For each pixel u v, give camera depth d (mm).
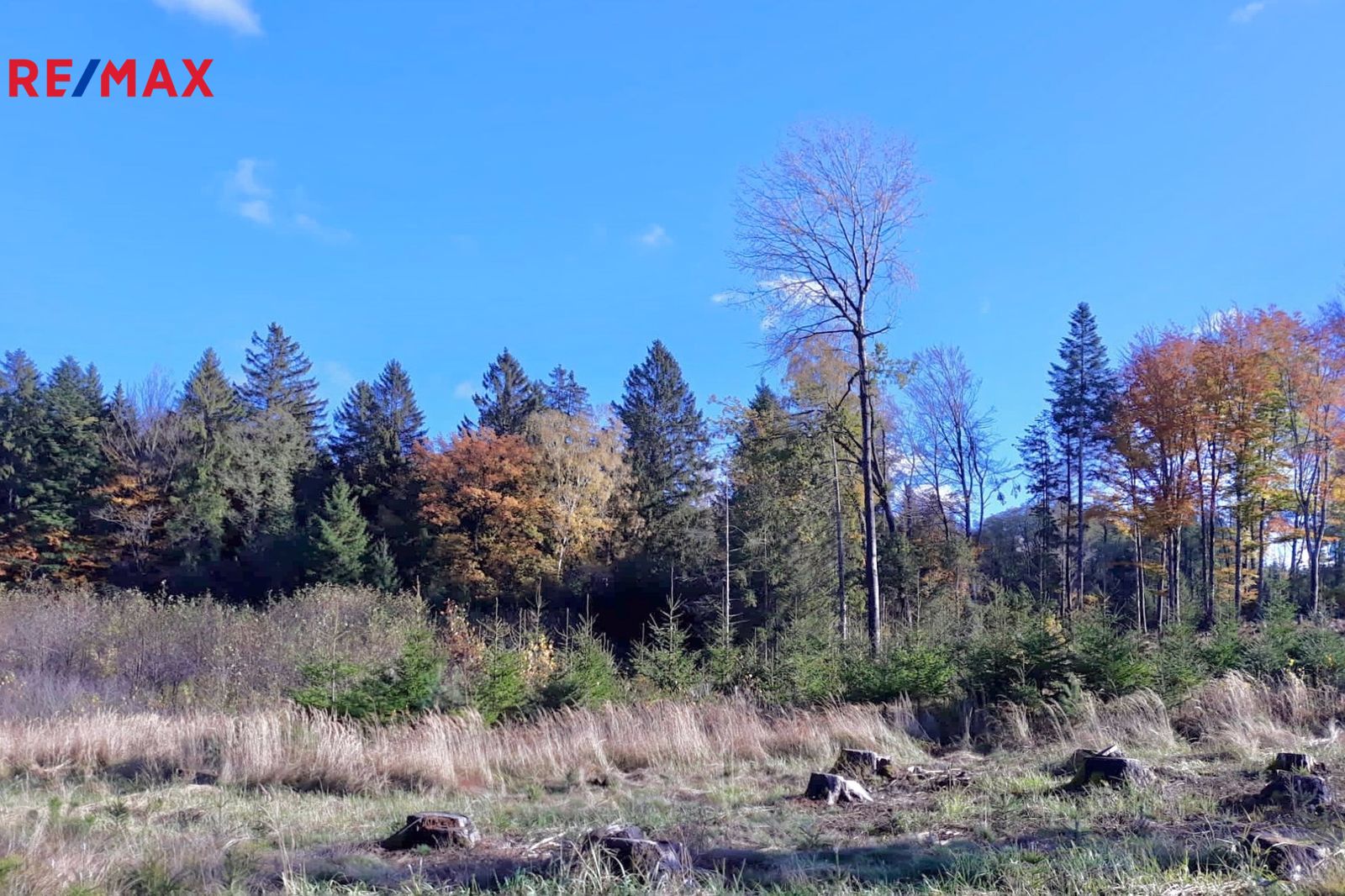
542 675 16078
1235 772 8375
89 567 43281
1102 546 55312
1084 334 44781
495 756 10969
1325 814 6062
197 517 44844
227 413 50500
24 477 44594
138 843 6477
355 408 60094
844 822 7066
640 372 60094
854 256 22156
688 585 39625
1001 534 55281
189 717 13445
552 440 45469
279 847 6625
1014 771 9328
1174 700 12602
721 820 7320
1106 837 5965
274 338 62688
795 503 32562
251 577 43000
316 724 11188
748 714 13305
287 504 46750
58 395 47750
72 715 13344
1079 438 43500
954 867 5262
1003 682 13734
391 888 5273
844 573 32250
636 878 5004
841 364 26219
